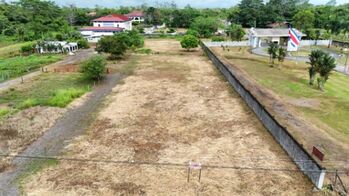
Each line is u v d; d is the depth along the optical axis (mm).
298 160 12938
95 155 14070
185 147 14828
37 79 29031
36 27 66500
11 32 67438
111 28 68750
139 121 18109
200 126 17344
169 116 18922
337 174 11492
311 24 73438
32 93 24312
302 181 11914
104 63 29266
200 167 12789
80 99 22422
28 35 63031
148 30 80938
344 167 12469
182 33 74438
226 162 13391
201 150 14516
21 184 11797
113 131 16703
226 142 15328
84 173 12578
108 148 14750
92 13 107125
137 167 13016
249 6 103688
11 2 96500
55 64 36656
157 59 40312
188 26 88500
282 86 25656
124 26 74125
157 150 14523
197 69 33594
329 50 48719
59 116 18984
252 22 85750
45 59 39438
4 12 81875
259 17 85938
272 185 11688
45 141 15555
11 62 37719
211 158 13742
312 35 59625
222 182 11922
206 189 11461
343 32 70000
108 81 28016
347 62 37469
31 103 21016
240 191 11352
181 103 21406
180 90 24828
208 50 41906
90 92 24375
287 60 39219
